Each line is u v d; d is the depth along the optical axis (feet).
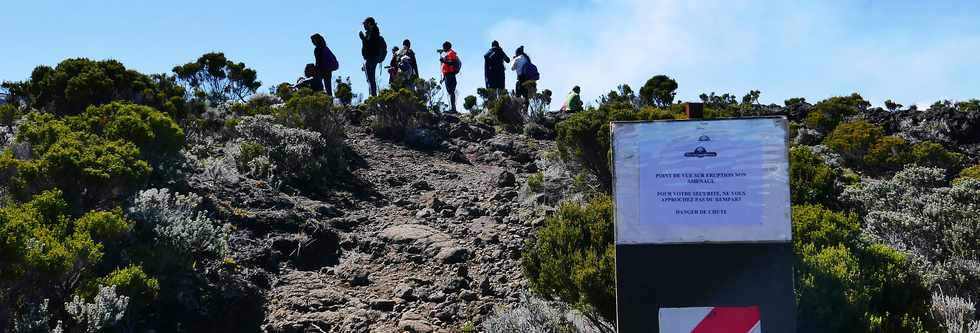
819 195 36.83
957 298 25.00
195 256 30.04
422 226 37.17
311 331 27.63
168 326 26.40
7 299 22.53
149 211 30.01
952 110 68.59
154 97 48.96
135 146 34.37
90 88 47.26
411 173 48.37
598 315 24.09
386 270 32.91
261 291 30.01
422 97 68.64
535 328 24.59
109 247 26.76
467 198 42.55
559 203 38.93
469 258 33.60
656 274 17.19
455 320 28.55
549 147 57.16
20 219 23.38
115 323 23.52
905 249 31.22
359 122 60.03
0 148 37.86
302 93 59.36
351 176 46.01
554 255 25.13
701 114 18.31
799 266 23.47
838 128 61.46
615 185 17.39
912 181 38.58
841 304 22.20
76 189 29.19
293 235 34.58
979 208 33.22
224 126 50.03
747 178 17.12
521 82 72.69
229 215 34.53
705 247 17.12
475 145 56.13
